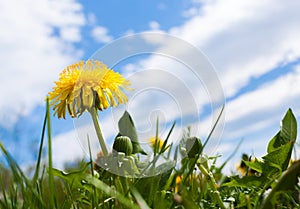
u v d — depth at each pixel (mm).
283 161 127
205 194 148
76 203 146
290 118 145
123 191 130
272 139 146
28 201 128
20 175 136
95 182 105
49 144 108
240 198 142
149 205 120
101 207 133
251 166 135
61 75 153
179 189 131
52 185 109
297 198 129
